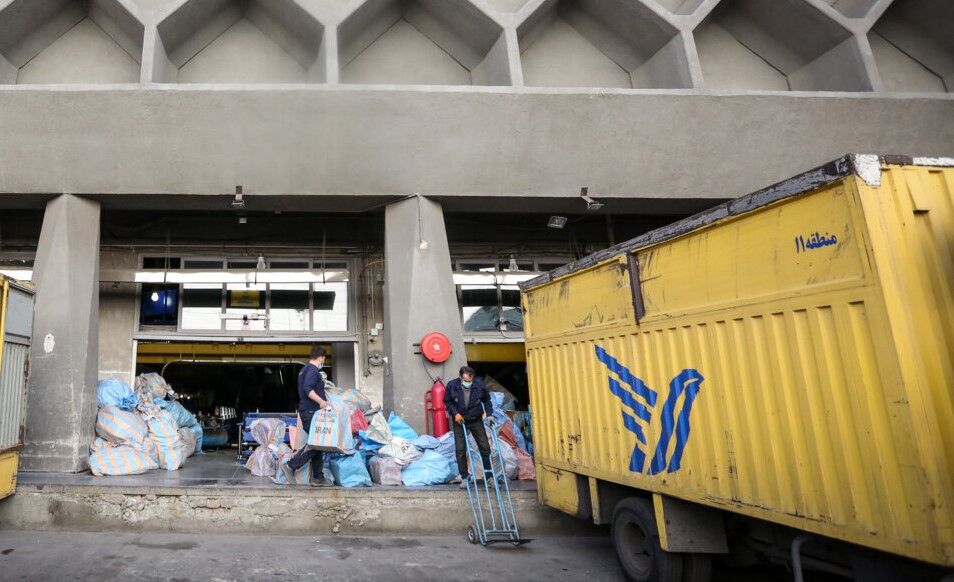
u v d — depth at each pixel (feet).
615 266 16.24
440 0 31.68
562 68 35.14
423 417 30.42
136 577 16.03
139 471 26.45
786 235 10.89
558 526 22.16
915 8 34.78
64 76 30.96
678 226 13.60
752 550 14.14
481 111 30.17
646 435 14.56
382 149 30.76
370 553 19.03
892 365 8.71
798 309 10.44
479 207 34.83
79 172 29.66
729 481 11.89
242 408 52.24
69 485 21.75
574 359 18.24
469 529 21.02
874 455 8.98
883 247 9.14
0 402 20.44
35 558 17.69
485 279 41.73
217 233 41.52
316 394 22.94
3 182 29.63
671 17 32.04
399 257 32.50
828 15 32.81
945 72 36.24
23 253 38.88
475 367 48.62
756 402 11.35
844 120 32.63
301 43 31.71
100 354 38.47
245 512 21.57
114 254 40.16
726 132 32.30
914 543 8.36
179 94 27.73
